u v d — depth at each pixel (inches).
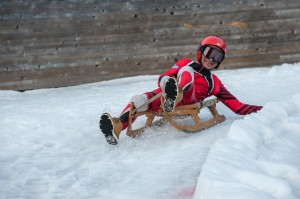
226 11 652.1
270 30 665.6
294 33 671.8
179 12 637.3
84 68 614.5
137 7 624.1
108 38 618.8
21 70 596.1
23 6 592.1
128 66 628.1
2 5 585.3
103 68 620.4
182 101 281.0
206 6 645.3
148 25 629.0
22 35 593.6
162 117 304.5
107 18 617.0
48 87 605.9
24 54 595.5
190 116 304.7
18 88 596.1
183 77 273.9
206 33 647.8
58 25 603.5
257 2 658.8
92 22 613.3
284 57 673.0
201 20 644.7
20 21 592.1
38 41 598.2
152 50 632.4
